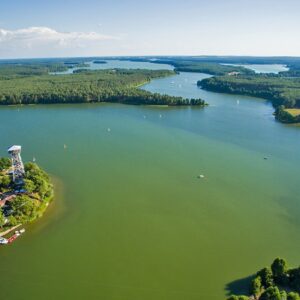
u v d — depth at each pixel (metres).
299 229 125.94
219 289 97.12
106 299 94.38
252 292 92.81
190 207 140.38
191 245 116.12
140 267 105.81
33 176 144.25
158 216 133.62
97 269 105.12
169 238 119.94
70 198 145.88
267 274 95.62
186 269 104.94
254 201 145.62
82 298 94.75
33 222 128.25
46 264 107.31
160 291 96.62
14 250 113.56
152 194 150.62
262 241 118.56
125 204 141.75
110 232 122.94
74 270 104.75
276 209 139.38
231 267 105.69
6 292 97.06
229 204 143.25
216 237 120.69
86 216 132.75
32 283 100.06
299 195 150.75
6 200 137.38
